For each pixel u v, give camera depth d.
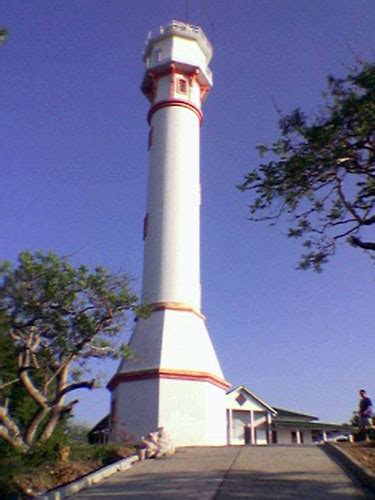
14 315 23.52
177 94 38.19
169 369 30.27
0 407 22.56
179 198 35.34
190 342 31.80
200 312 34.12
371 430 25.33
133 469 18.41
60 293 23.25
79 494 14.56
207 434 29.59
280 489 14.04
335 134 15.34
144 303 27.20
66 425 29.47
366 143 15.30
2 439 22.17
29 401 26.88
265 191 16.50
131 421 29.70
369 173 15.73
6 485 16.92
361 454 18.73
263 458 19.42
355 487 14.10
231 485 14.66
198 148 38.12
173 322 32.22
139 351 31.52
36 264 23.20
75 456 20.69
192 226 35.25
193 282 34.06
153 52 39.81
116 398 31.28
